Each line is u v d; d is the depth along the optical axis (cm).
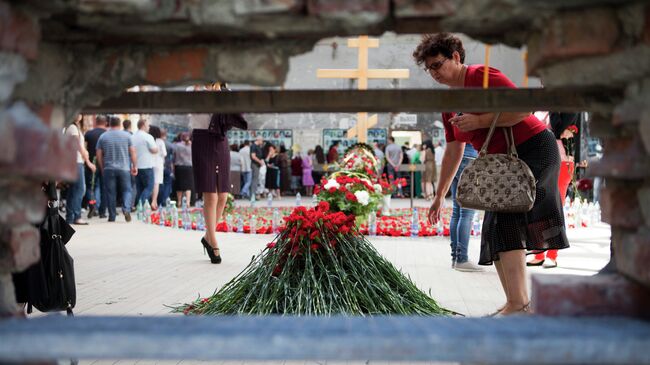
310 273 427
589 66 195
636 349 165
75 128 1176
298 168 2617
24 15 184
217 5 191
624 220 204
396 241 979
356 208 702
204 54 216
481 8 193
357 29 200
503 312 398
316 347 168
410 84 2547
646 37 179
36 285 356
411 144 2241
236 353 168
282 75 217
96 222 1288
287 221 446
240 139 2956
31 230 208
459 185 388
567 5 186
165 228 1185
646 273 188
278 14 189
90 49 220
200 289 566
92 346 168
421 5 192
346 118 2919
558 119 630
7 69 178
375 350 168
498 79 391
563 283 201
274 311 414
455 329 178
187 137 1733
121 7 185
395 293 439
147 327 179
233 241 975
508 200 376
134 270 680
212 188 714
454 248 689
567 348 166
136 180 1549
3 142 159
